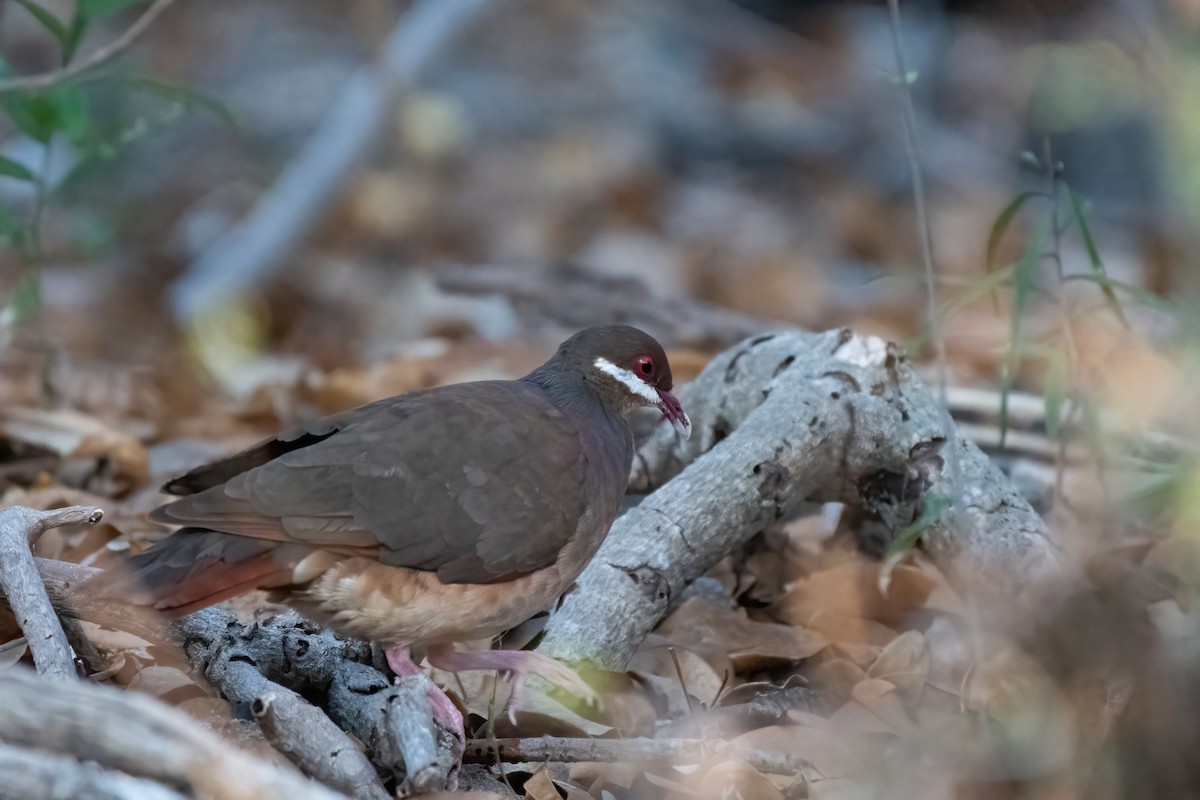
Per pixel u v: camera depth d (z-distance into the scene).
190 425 14.62
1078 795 6.97
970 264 23.77
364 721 7.39
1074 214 10.27
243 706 7.52
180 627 7.97
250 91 27.31
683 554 9.18
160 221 23.50
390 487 7.71
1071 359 10.48
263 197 23.12
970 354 16.42
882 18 29.91
